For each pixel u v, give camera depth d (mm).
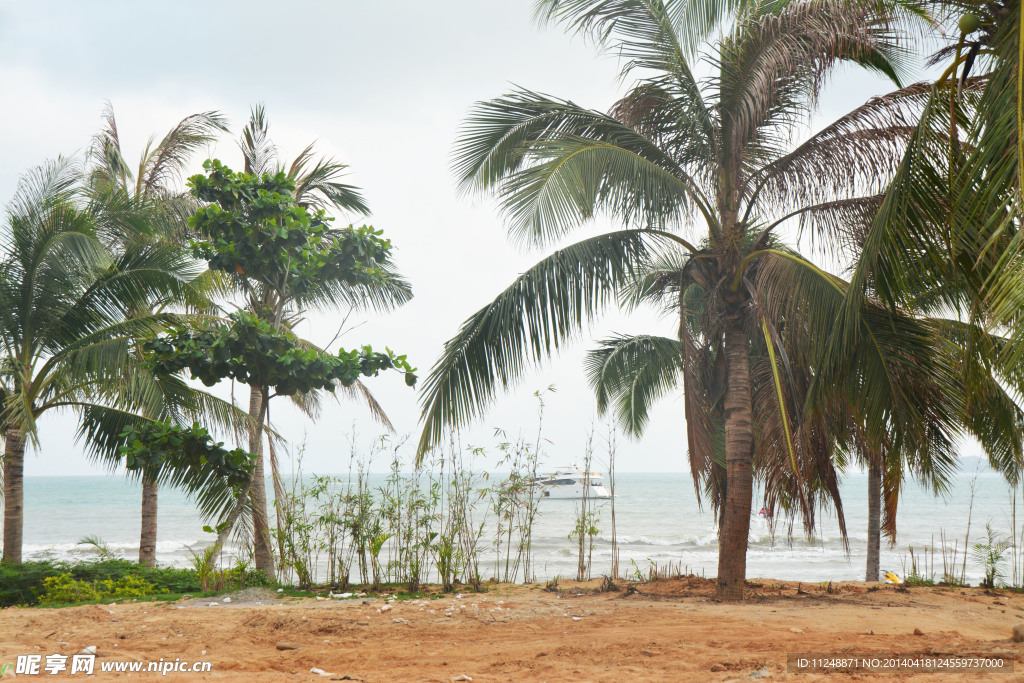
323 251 13422
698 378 10211
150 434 10883
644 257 9688
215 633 6441
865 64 9086
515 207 8492
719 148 9625
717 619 6883
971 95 5844
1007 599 9656
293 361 11688
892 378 7969
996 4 5117
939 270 6363
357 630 6547
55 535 39094
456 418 9156
